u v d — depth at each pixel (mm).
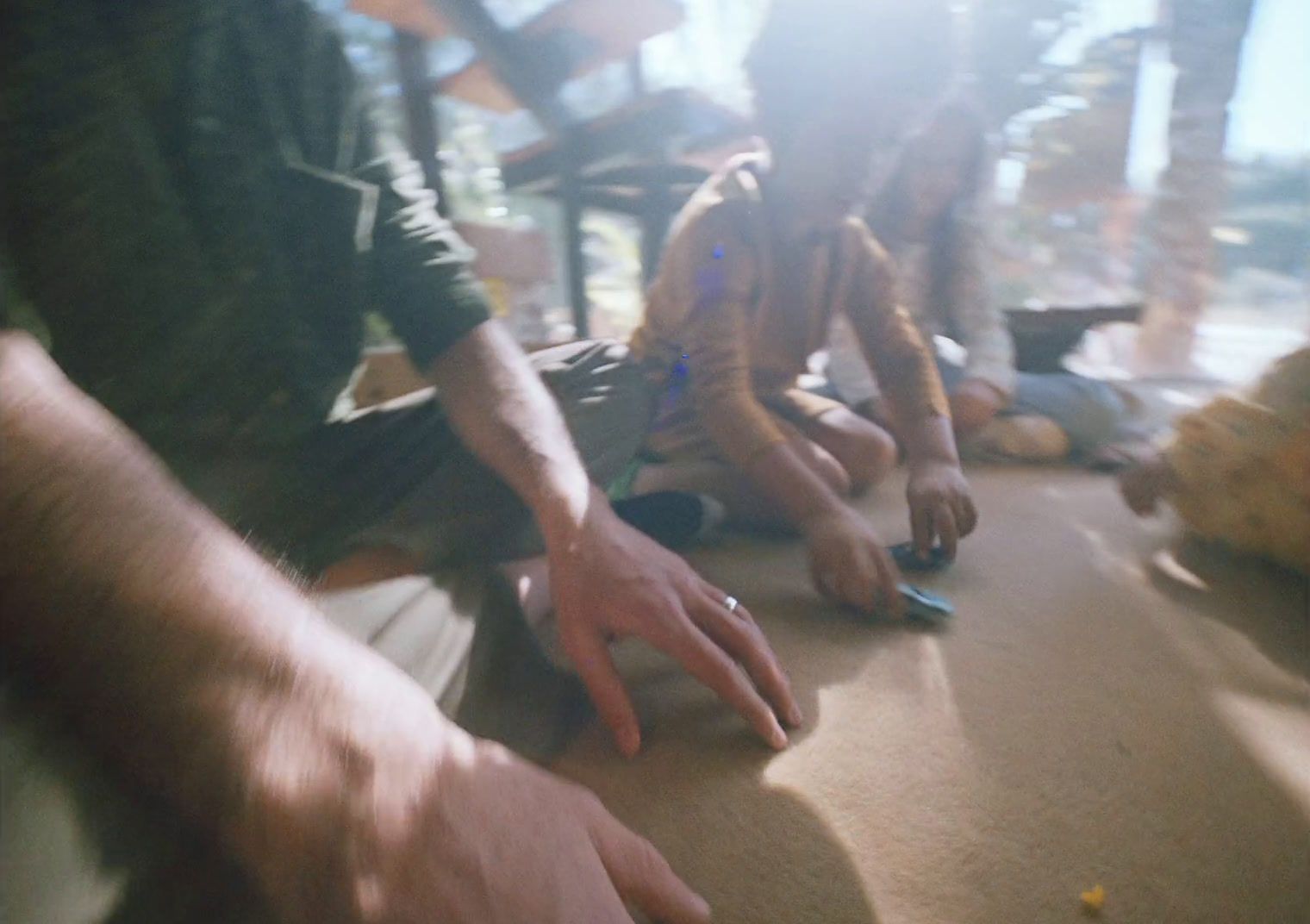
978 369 1479
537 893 321
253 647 293
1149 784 579
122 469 294
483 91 1919
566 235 2270
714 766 601
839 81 942
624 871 380
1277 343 3121
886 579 824
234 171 588
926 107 1003
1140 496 1108
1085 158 3160
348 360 721
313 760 294
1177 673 734
